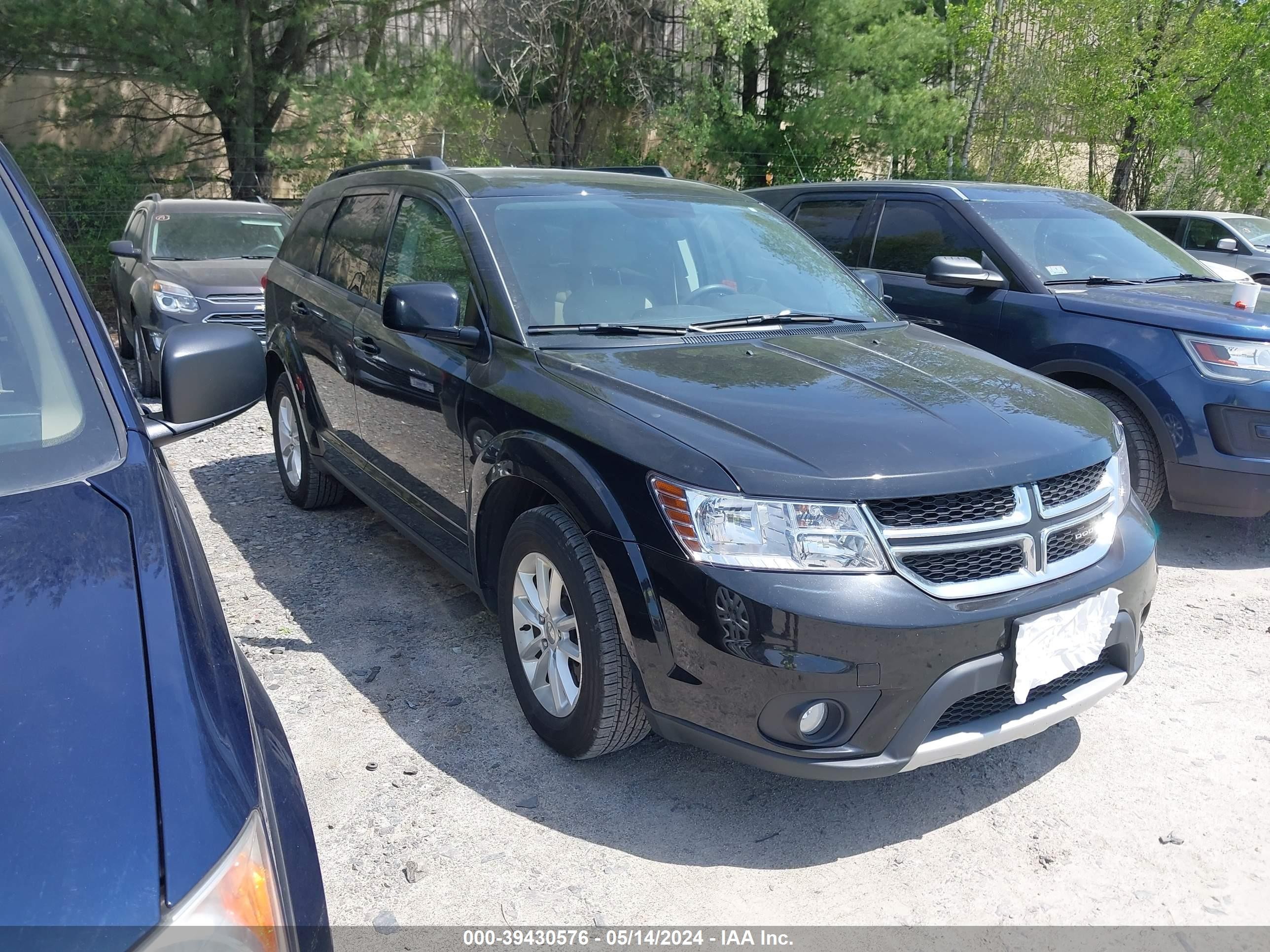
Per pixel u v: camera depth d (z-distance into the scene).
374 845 2.82
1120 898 2.70
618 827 2.94
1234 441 4.93
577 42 17.81
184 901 1.19
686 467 2.67
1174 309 5.19
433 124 15.02
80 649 1.42
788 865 2.80
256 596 4.48
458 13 16.62
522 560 3.24
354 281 4.70
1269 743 3.46
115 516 1.69
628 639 2.79
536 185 4.15
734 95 19.12
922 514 2.66
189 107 14.73
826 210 7.11
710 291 3.98
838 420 2.86
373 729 3.41
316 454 5.17
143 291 8.16
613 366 3.23
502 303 3.55
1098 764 3.33
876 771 2.61
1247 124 18.06
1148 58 17.61
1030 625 2.70
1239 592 4.82
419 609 4.37
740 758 2.65
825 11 17.48
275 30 14.64
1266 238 13.30
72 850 1.18
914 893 2.70
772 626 2.53
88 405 1.92
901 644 2.54
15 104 14.88
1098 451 3.06
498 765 3.22
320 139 13.94
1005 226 6.09
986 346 5.84
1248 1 17.50
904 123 17.67
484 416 3.41
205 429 2.28
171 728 1.35
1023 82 18.77
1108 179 20.31
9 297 2.02
